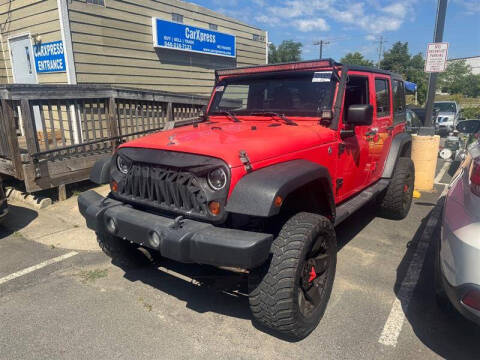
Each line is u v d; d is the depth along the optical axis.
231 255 2.20
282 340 2.72
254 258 2.19
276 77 3.72
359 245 4.36
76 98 5.95
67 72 7.74
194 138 2.82
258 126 3.40
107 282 3.53
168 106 7.68
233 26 12.16
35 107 8.41
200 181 2.46
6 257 4.03
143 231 2.52
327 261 2.92
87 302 3.20
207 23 11.12
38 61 8.34
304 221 2.60
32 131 5.40
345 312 3.04
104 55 8.38
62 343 2.68
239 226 2.58
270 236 2.28
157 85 9.81
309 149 2.99
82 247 4.28
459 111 17.56
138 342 2.69
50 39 7.86
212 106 4.17
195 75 10.97
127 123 7.23
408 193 5.23
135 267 3.70
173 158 2.57
